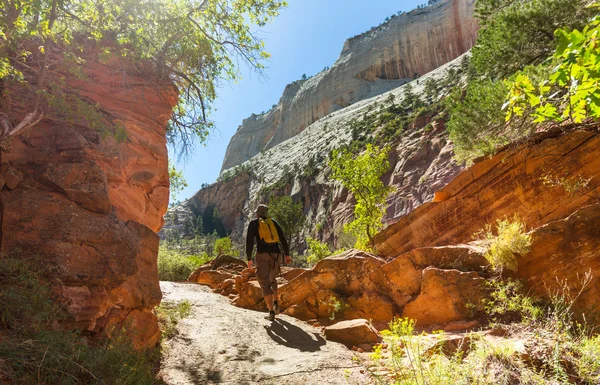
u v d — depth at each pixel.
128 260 3.61
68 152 3.96
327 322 5.42
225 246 39.12
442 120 65.44
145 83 5.69
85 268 3.28
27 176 3.67
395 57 149.88
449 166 54.59
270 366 3.78
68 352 2.63
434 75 112.00
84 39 4.90
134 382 2.87
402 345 3.29
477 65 16.61
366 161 17.08
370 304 5.24
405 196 58.53
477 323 4.21
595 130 6.21
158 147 5.71
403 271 5.30
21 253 3.11
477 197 7.72
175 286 8.41
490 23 17.53
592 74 2.15
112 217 3.87
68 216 3.45
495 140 8.02
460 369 2.74
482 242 5.60
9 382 2.15
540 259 4.32
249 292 6.71
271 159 140.00
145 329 4.00
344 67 163.00
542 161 6.81
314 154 108.06
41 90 3.69
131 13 4.57
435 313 4.66
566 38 2.13
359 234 17.69
